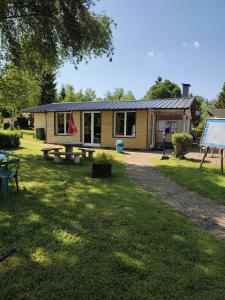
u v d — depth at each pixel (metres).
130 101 20.42
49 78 41.16
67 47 11.66
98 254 3.42
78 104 21.61
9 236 3.83
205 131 10.27
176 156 12.80
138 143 17.28
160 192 6.74
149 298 2.65
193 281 2.95
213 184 7.55
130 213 4.89
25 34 11.92
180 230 4.27
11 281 2.83
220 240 4.04
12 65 14.31
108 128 18.17
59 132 20.25
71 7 10.43
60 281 2.86
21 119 36.81
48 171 8.59
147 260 3.32
